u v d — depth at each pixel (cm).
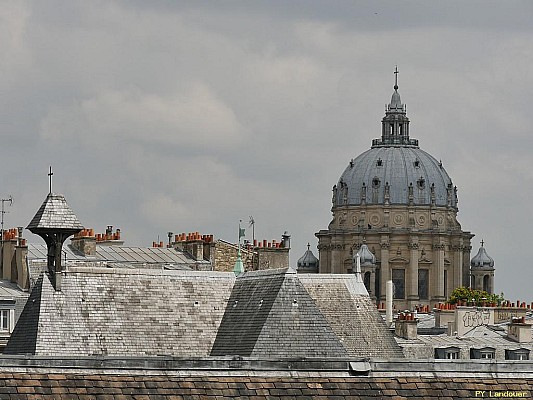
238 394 12325
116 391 12094
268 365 12606
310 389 12512
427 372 12925
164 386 12219
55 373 12106
